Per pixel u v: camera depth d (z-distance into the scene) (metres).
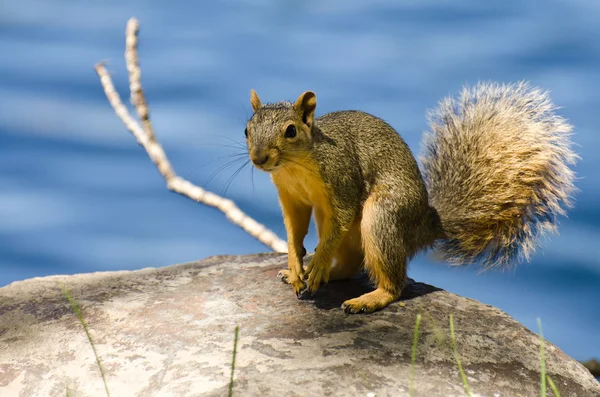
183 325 8.79
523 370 8.03
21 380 7.86
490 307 9.55
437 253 11.23
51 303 9.55
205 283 10.12
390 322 8.97
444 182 11.48
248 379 7.49
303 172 9.62
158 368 7.86
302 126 9.53
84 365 8.03
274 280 10.22
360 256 10.41
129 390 7.55
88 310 9.27
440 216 11.04
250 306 9.34
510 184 11.16
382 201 9.92
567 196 11.27
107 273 10.74
